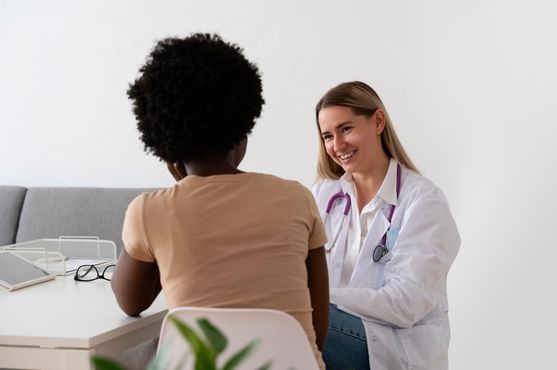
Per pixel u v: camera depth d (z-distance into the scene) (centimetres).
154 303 139
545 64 227
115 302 138
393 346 155
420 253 162
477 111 248
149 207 107
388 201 175
